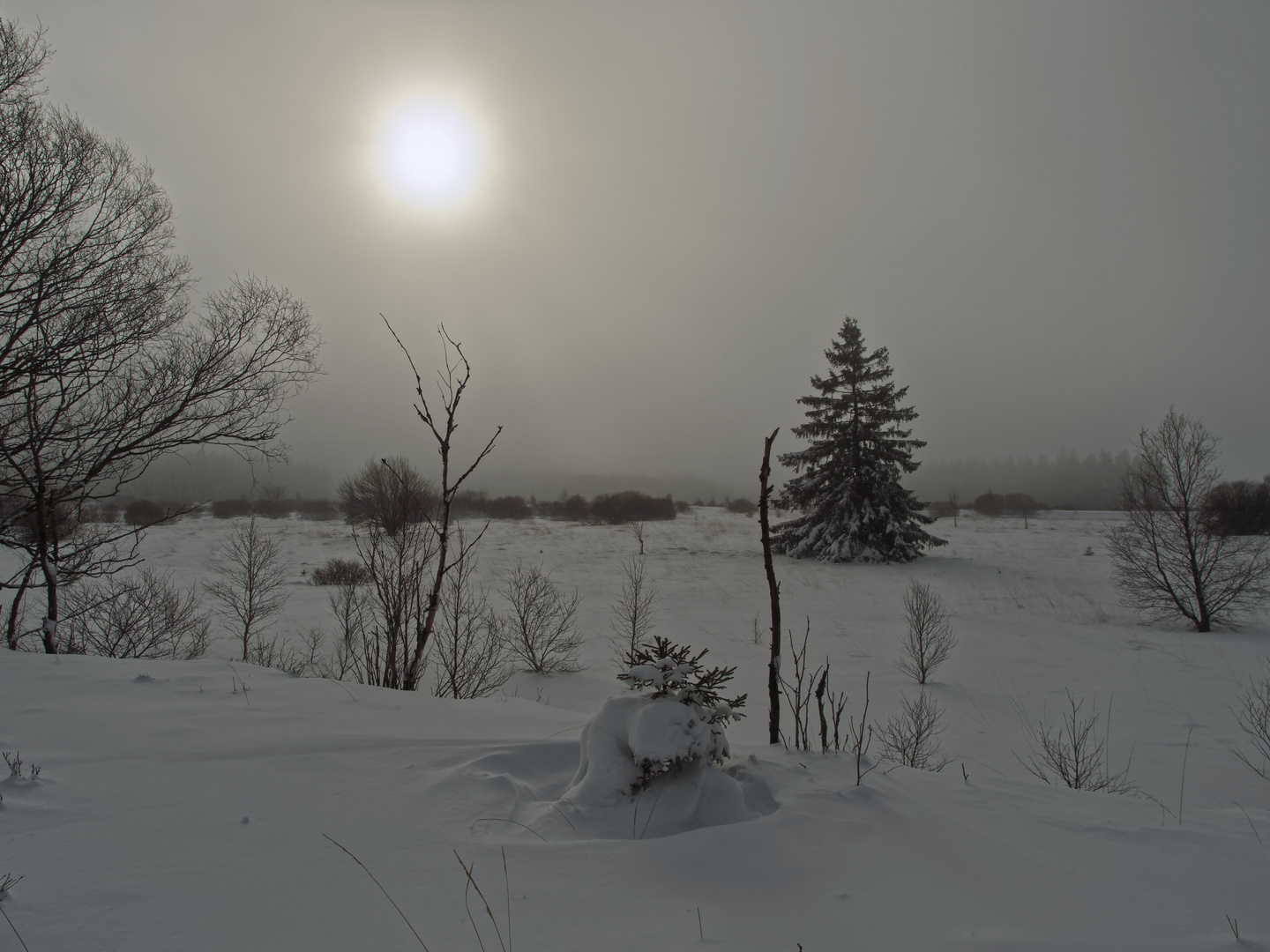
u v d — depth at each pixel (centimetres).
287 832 235
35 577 1122
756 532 4141
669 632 1465
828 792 287
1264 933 195
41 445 800
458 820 250
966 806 291
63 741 326
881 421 3061
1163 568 1554
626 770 279
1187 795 588
